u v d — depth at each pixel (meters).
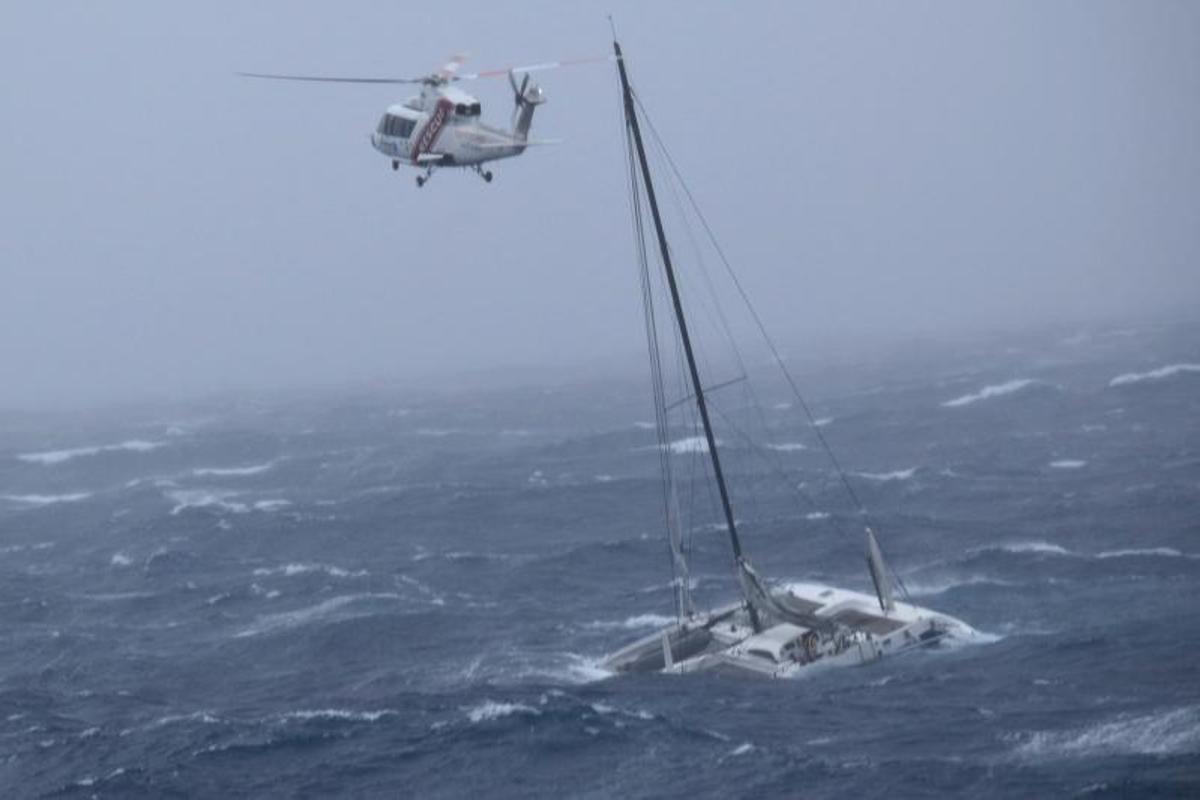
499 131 124.25
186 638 146.88
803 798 88.56
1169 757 89.50
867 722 101.56
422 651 133.50
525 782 95.00
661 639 124.94
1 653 144.75
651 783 93.12
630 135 125.44
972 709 102.44
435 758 100.12
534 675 121.56
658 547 176.62
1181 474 199.25
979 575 146.75
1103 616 126.00
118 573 186.00
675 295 123.62
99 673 133.88
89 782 99.94
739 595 149.12
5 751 109.12
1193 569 142.62
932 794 87.31
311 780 97.94
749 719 103.88
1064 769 89.06
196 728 110.62
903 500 199.38
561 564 170.88
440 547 189.62
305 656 134.75
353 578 168.00
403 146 126.75
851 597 127.25
